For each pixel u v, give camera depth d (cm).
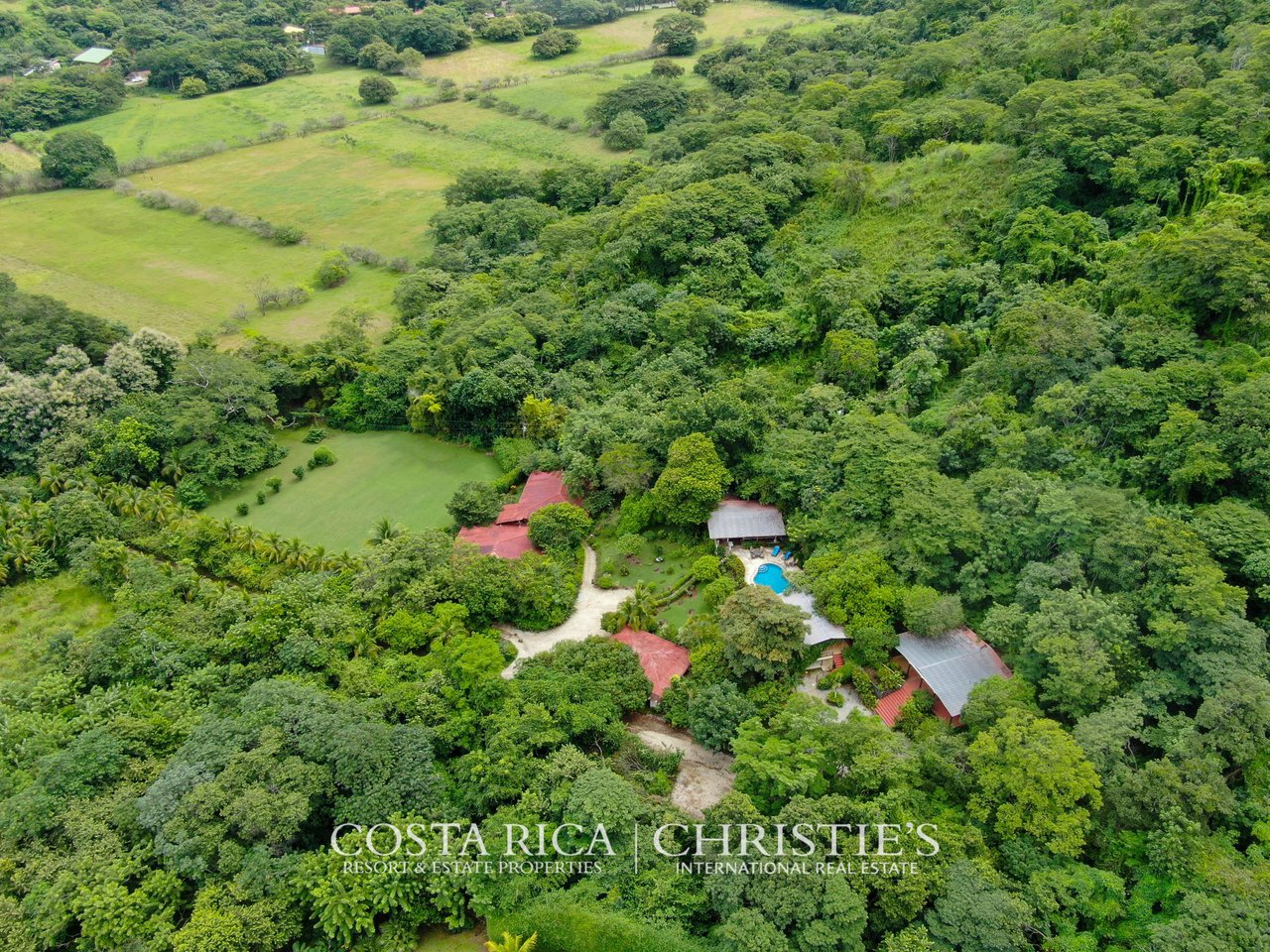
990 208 8481
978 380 6662
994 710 4491
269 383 8719
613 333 8706
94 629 6444
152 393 8731
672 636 5766
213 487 7962
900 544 5581
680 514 6488
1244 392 5256
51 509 7244
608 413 7575
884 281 8244
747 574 6156
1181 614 4556
